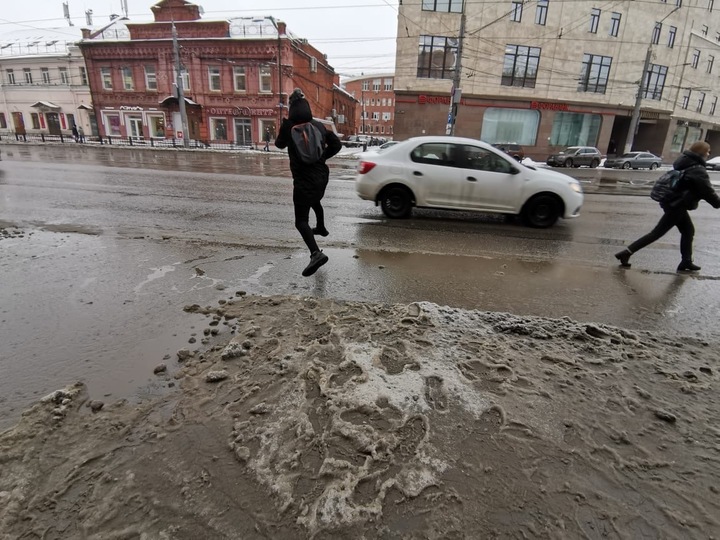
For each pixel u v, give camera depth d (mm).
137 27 35812
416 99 31609
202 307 3518
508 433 2088
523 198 7469
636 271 5152
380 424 2102
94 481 1784
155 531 1567
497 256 5590
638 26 32406
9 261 4621
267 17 37406
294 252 5340
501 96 31766
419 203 7691
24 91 45969
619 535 1589
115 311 3426
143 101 37562
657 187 5164
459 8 30031
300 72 37906
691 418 2260
